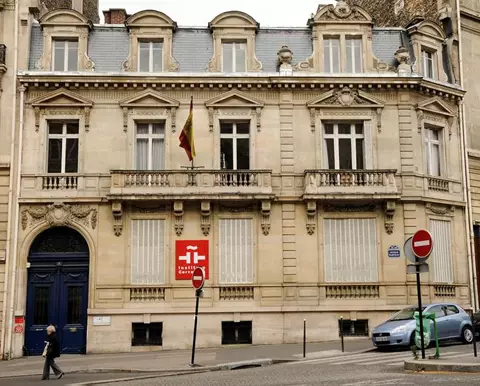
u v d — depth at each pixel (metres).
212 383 14.81
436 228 28.53
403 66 28.59
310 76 27.98
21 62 27.75
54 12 28.25
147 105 27.80
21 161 27.14
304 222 27.44
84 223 26.95
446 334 21.62
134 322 26.34
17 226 26.72
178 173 26.88
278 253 27.14
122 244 26.83
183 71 28.34
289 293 26.86
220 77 27.83
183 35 29.19
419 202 27.92
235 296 26.89
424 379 13.47
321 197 26.92
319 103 28.23
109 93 27.88
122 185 26.62
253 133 27.97
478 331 23.83
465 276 28.94
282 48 28.48
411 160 28.17
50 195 26.94
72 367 20.70
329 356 21.00
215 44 28.73
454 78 30.88
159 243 27.05
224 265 27.05
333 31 29.23
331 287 27.09
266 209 27.05
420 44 30.02
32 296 26.86
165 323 26.41
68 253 27.17
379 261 27.36
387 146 28.22
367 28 29.39
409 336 20.98
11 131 27.20
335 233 27.52
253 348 24.58
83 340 26.56
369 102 28.42
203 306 26.61
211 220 27.16
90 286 26.55
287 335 26.53
